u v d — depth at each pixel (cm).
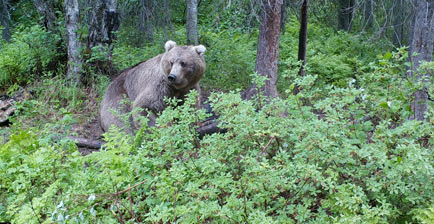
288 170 355
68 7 1051
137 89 764
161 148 422
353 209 342
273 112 441
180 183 385
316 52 1328
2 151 500
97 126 898
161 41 1254
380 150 375
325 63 1102
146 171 426
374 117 497
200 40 1307
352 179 387
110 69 1084
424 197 363
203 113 427
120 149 464
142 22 1239
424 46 664
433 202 354
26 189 424
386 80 484
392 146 415
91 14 1112
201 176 405
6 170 470
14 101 934
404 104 461
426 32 658
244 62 1129
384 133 390
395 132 387
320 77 1049
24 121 869
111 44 1101
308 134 377
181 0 1639
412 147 349
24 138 522
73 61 1055
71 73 1046
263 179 346
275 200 399
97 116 935
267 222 314
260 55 845
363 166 384
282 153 369
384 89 493
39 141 534
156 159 423
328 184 362
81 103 970
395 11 1169
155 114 728
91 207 373
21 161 502
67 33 1059
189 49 719
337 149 366
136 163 418
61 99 989
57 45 1109
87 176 409
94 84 1028
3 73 1061
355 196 334
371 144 384
